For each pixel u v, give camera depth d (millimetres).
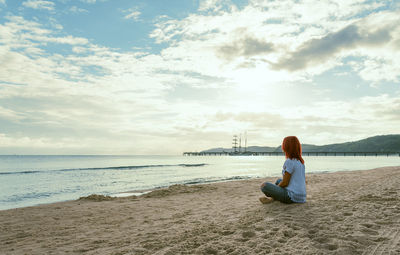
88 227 4250
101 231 3900
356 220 3350
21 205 8617
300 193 4320
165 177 18922
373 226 3090
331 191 6707
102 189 12531
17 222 4852
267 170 26953
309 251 2348
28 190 12406
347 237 2691
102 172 24625
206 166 37781
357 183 8891
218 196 7805
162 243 2904
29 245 3299
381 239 2627
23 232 4070
